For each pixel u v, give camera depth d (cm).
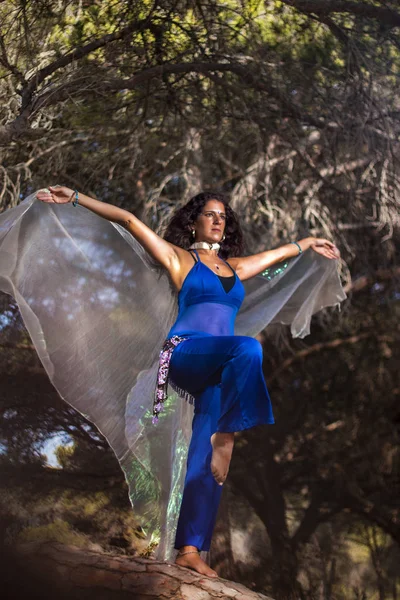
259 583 922
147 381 425
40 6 523
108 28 545
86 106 626
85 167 731
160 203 782
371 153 630
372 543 1170
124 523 796
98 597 300
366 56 596
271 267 491
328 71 612
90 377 420
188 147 718
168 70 574
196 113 682
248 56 590
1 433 789
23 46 528
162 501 413
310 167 666
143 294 433
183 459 419
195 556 340
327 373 986
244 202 727
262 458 977
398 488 984
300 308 507
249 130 691
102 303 429
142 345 429
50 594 274
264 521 983
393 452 978
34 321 416
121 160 744
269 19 595
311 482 1024
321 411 994
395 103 619
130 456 418
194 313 369
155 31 564
